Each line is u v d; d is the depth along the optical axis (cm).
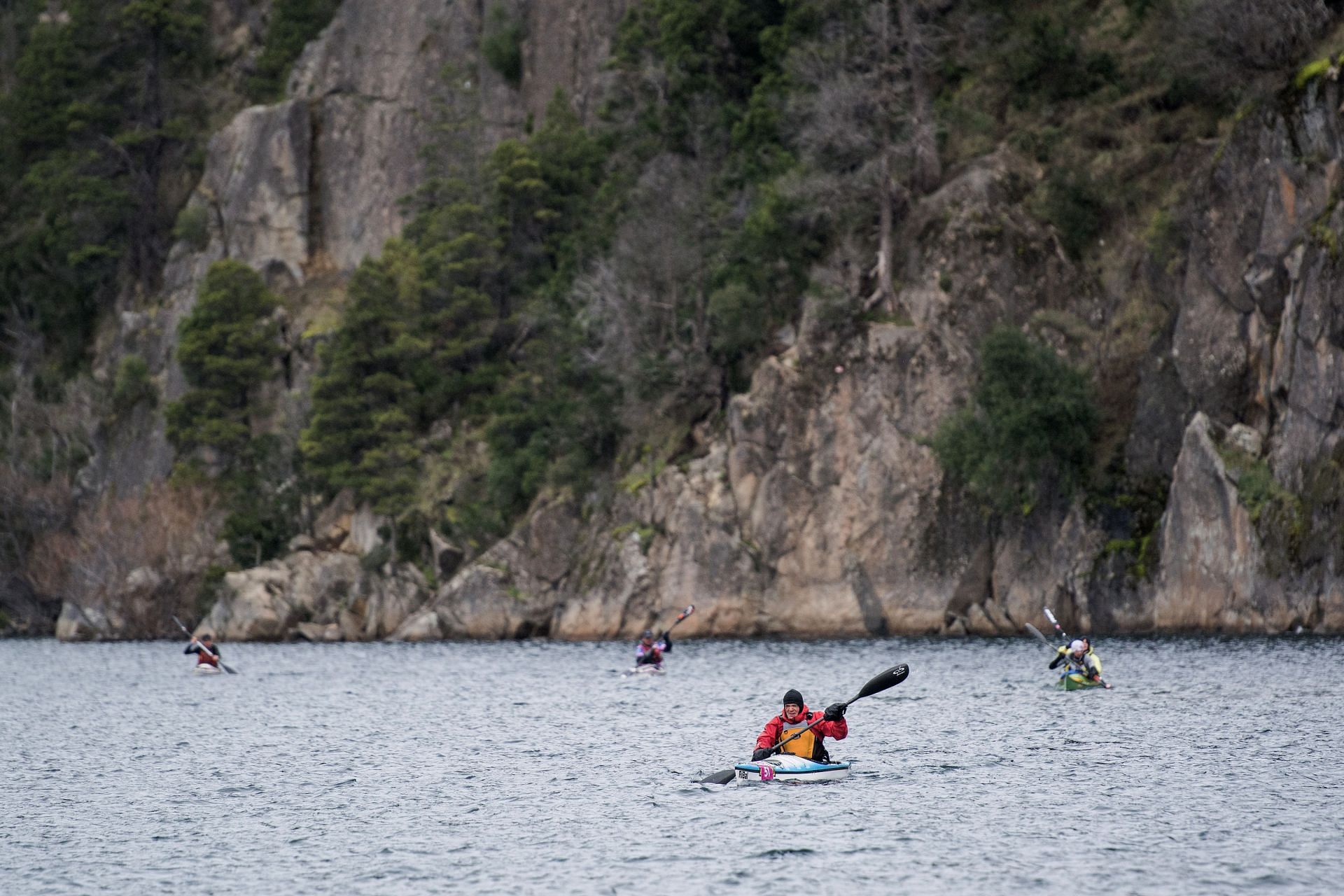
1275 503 15238
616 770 7225
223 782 7200
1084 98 19875
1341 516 14600
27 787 7169
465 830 5881
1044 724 8538
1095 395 17625
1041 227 18700
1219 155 16925
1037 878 4988
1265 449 15800
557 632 19762
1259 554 15250
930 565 17688
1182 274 17500
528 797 6556
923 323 18512
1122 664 12256
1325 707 8975
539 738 8512
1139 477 16988
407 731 9119
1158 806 6044
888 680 6862
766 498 18438
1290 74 17300
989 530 17538
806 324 18838
